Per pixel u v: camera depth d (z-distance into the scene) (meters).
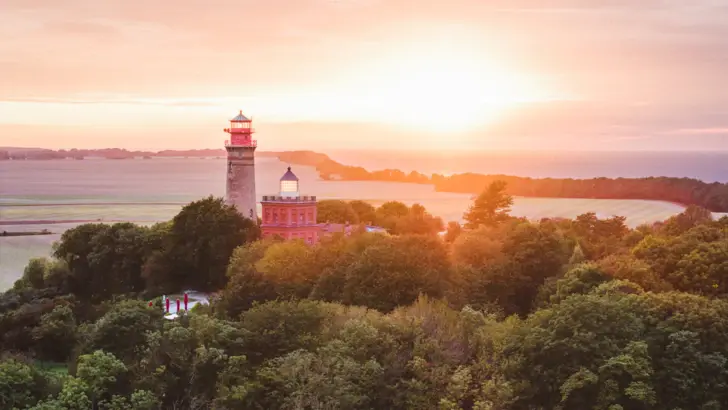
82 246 122.56
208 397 58.12
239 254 101.12
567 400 55.94
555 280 88.56
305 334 64.56
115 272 119.75
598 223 147.25
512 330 62.34
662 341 60.94
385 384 56.78
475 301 84.25
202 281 116.25
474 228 156.62
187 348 61.34
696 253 82.38
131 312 65.81
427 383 57.47
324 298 80.44
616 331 59.69
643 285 77.12
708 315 61.88
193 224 116.69
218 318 72.00
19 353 73.12
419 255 84.38
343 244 98.56
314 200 131.62
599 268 79.50
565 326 58.56
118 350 63.12
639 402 56.47
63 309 78.94
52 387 57.75
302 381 55.78
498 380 57.09
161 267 114.50
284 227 125.38
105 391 57.09
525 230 100.56
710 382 57.53
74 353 67.56
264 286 81.50
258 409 55.78
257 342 62.56
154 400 55.38
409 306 74.69
